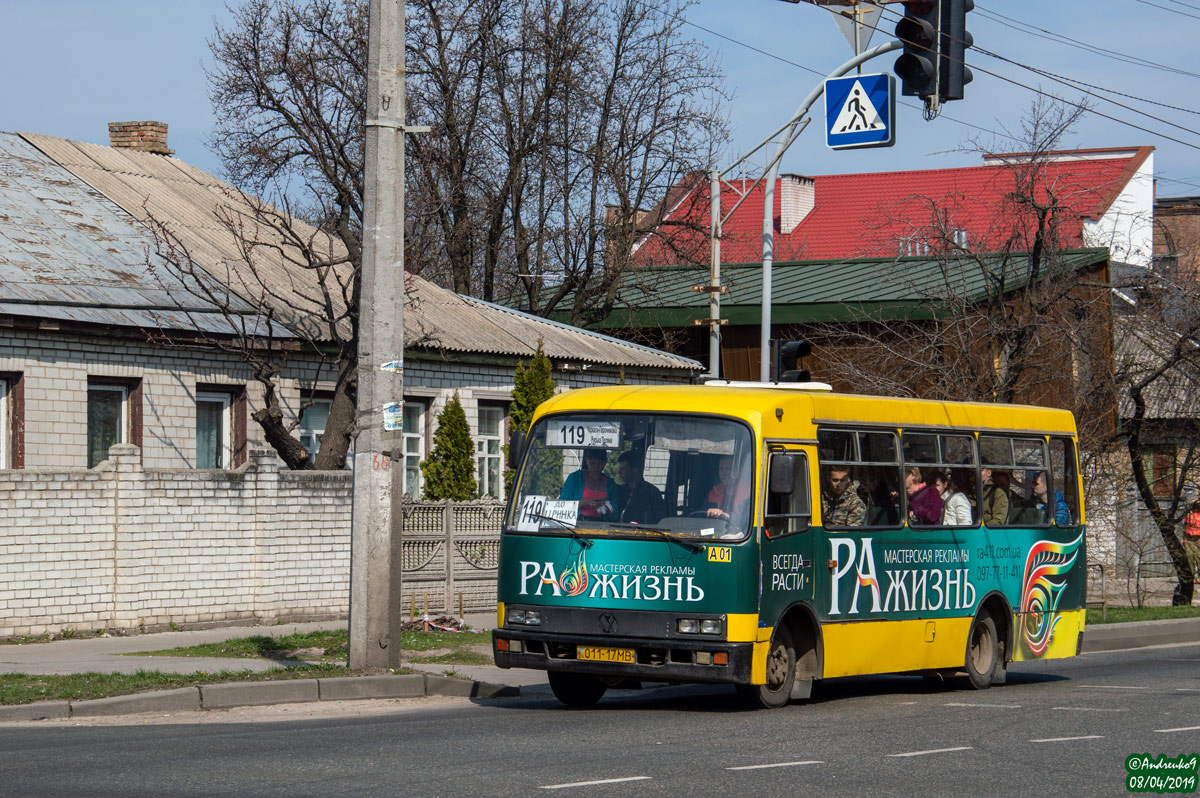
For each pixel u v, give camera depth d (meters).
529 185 43.75
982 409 15.77
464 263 43.41
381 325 13.65
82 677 12.57
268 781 8.26
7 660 14.02
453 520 19.73
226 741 9.98
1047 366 26.58
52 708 11.34
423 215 39.78
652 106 43.19
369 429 13.65
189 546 17.27
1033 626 16.20
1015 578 15.88
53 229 21.30
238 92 32.56
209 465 20.33
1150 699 13.62
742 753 9.70
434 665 15.15
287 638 16.14
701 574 11.90
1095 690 14.79
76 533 16.11
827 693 14.64
